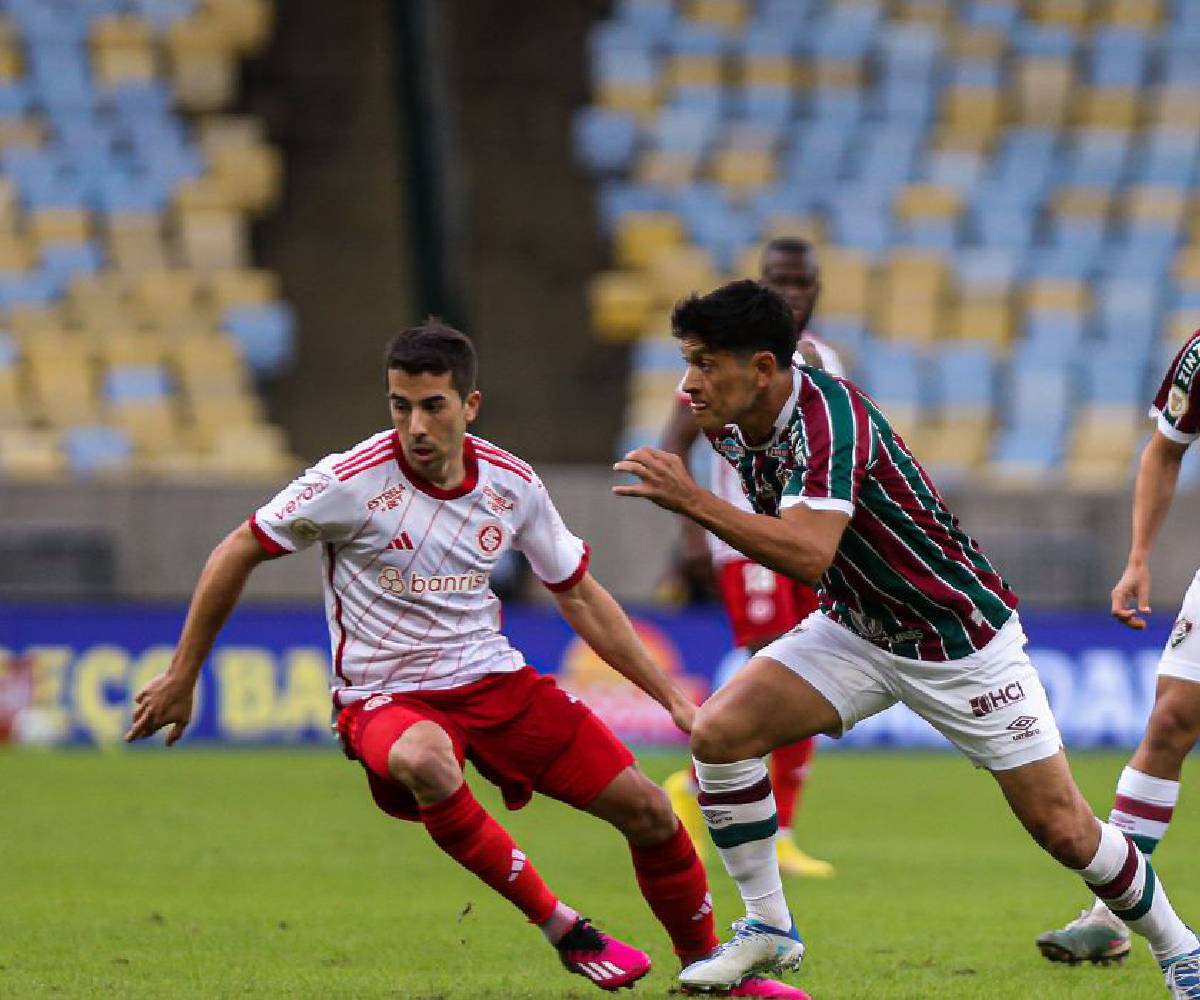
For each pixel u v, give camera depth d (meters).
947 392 68.75
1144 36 82.38
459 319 53.94
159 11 80.44
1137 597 19.72
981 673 16.53
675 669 47.53
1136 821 19.91
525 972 19.27
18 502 54.34
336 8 82.69
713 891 25.92
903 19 82.62
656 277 73.50
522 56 82.06
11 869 27.67
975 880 27.45
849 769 45.06
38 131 75.62
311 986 18.30
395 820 34.28
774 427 16.28
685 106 79.81
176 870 27.80
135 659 47.59
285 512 16.72
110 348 68.25
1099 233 75.81
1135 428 68.44
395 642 17.23
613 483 54.66
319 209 76.75
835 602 17.05
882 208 75.62
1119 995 17.95
